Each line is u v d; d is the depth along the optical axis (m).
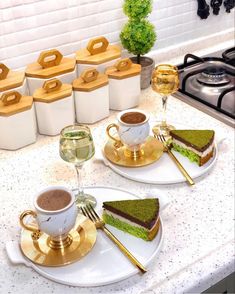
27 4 1.48
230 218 1.12
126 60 1.52
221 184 1.23
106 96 1.50
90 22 1.66
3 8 1.44
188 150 1.28
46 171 1.30
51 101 1.38
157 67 1.41
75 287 0.95
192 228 1.09
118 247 1.03
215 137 1.40
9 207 1.17
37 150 1.39
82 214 1.11
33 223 1.08
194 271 0.99
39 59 1.46
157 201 1.07
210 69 1.77
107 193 1.18
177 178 1.22
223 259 1.01
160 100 1.64
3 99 1.33
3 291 0.95
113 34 1.74
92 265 0.98
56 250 1.01
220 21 2.10
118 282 0.96
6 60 1.53
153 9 1.83
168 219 1.11
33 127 1.40
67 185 1.24
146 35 1.62
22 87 1.40
